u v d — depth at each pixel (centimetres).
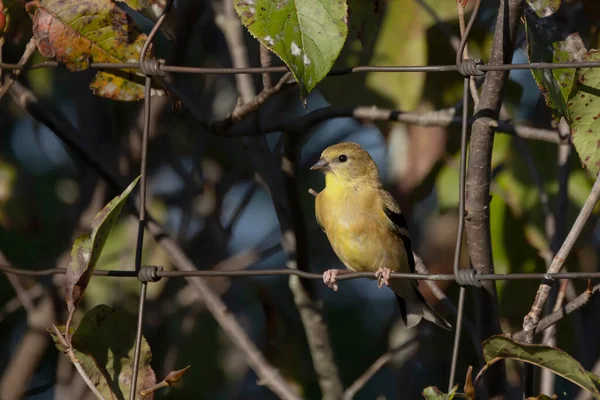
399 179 1126
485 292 841
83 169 1370
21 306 1451
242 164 1461
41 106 1109
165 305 1399
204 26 1424
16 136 1567
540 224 1041
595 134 797
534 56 796
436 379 1353
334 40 700
